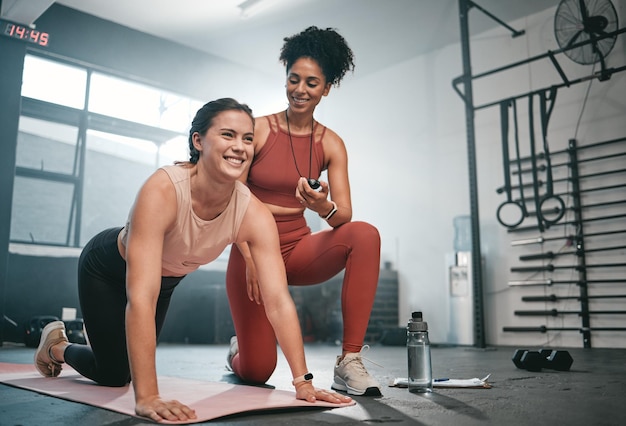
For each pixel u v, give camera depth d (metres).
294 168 1.99
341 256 1.89
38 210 7.40
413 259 6.30
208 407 1.39
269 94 7.38
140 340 1.28
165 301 1.87
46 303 5.14
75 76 5.79
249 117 1.42
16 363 2.95
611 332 4.66
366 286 1.82
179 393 1.71
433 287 6.09
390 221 6.61
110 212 10.07
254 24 6.10
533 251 5.20
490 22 5.73
